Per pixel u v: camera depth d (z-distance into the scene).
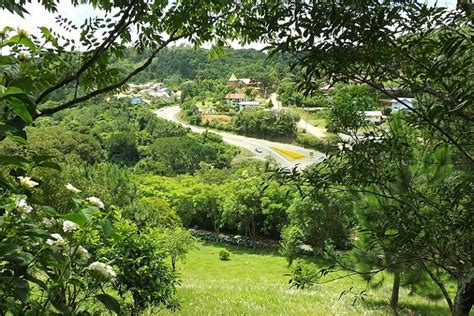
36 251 1.92
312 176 2.61
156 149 66.12
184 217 45.31
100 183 22.89
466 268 2.44
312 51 1.91
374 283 11.57
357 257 7.38
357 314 11.14
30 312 1.71
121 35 3.23
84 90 3.24
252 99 103.81
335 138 2.76
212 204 43.34
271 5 2.29
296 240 26.02
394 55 1.93
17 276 1.64
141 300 6.57
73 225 2.00
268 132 82.31
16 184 1.90
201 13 3.39
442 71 1.77
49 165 1.92
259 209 39.62
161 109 108.12
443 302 12.63
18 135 1.72
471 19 1.82
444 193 2.62
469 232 2.33
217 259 34.00
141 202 26.53
